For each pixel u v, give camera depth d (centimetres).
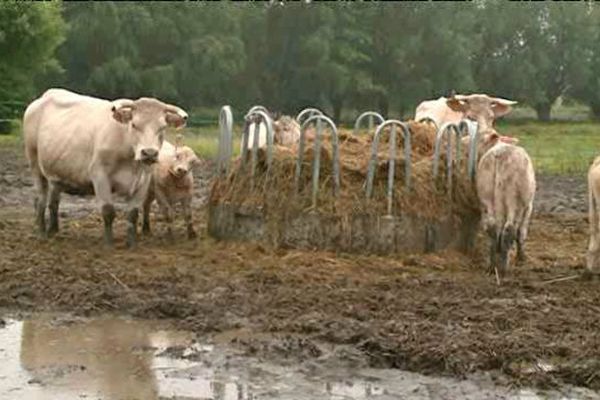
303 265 1461
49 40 4972
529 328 1103
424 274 1425
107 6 6869
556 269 1488
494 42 8150
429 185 1555
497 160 1403
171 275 1380
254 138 1608
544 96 8112
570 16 8069
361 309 1193
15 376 959
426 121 1795
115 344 1077
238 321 1158
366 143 1702
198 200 2361
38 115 1709
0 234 1752
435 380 955
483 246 1605
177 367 995
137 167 1559
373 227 1522
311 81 7500
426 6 7731
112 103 1588
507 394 916
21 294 1278
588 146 4422
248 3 7619
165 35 7138
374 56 7806
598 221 1373
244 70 7588
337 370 987
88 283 1327
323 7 7494
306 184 1556
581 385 940
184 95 7394
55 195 1691
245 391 923
